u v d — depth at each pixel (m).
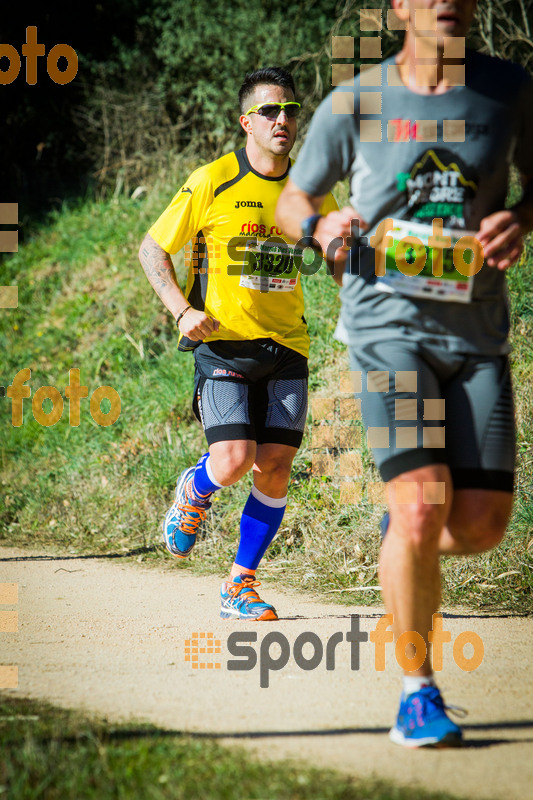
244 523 15.27
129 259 40.00
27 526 26.06
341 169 9.08
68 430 31.14
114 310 37.03
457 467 8.98
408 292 8.83
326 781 7.45
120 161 47.94
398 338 8.95
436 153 8.65
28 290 41.12
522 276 25.81
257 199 15.02
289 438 15.21
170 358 32.69
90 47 49.97
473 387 9.09
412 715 8.53
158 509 24.48
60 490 27.53
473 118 8.64
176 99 46.91
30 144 53.81
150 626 14.45
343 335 9.38
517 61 34.12
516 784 7.45
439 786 7.39
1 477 29.98
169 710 9.73
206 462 15.45
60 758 7.90
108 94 47.44
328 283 29.69
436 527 8.61
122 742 8.45
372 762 8.02
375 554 18.70
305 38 42.78
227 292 14.91
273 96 14.91
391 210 8.84
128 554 22.34
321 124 8.90
